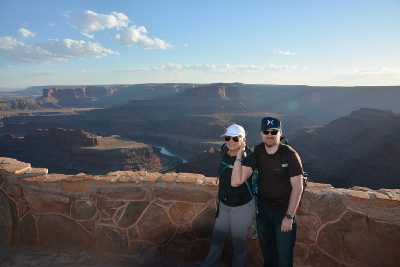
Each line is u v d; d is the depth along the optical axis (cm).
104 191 378
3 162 444
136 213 376
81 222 392
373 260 311
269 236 308
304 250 340
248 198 299
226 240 349
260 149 294
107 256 383
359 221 316
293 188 274
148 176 387
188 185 360
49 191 393
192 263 364
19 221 413
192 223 365
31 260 379
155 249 377
